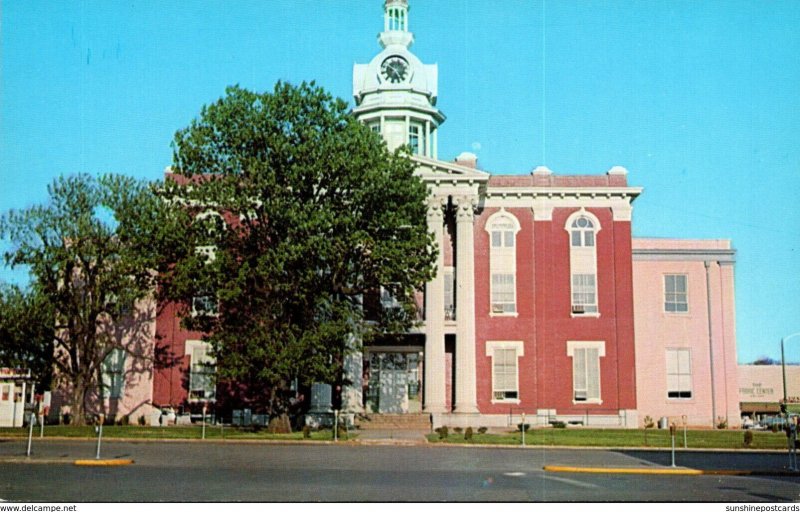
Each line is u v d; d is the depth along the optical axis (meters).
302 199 41.50
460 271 51.31
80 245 46.75
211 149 41.41
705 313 56.72
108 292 48.00
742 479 25.92
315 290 41.31
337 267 40.84
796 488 23.50
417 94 60.12
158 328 52.31
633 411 52.12
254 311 41.50
